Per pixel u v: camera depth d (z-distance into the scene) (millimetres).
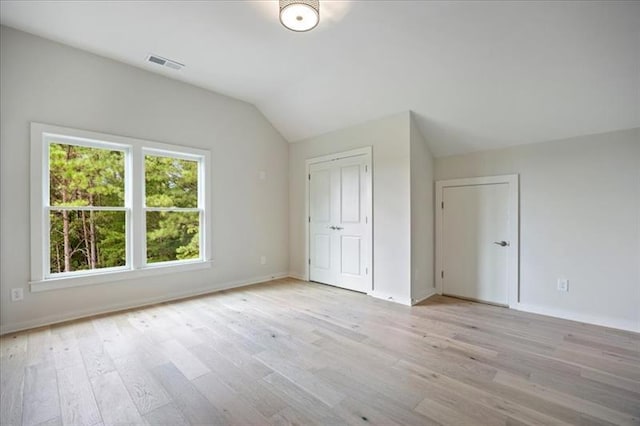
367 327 2902
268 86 4047
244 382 1960
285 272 5227
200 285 4117
